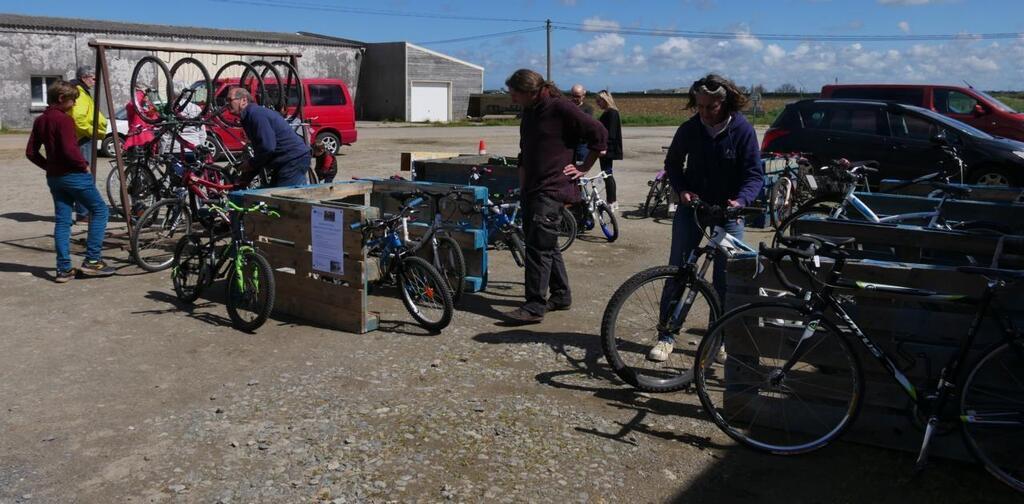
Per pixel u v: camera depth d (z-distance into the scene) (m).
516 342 5.30
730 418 4.04
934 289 3.65
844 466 3.65
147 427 3.97
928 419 3.51
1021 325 3.48
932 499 3.36
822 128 11.86
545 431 3.97
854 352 3.67
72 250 7.99
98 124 9.43
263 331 5.50
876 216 5.80
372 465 3.61
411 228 6.89
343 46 40.75
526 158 5.67
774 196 9.74
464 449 3.77
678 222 4.80
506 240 7.37
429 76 41.88
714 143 4.56
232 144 14.56
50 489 3.39
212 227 5.88
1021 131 13.94
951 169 8.78
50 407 4.21
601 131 5.61
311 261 5.62
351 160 18.09
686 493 3.41
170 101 8.59
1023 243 4.18
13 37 27.78
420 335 5.44
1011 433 3.45
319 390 4.45
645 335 4.69
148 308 6.00
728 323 3.91
